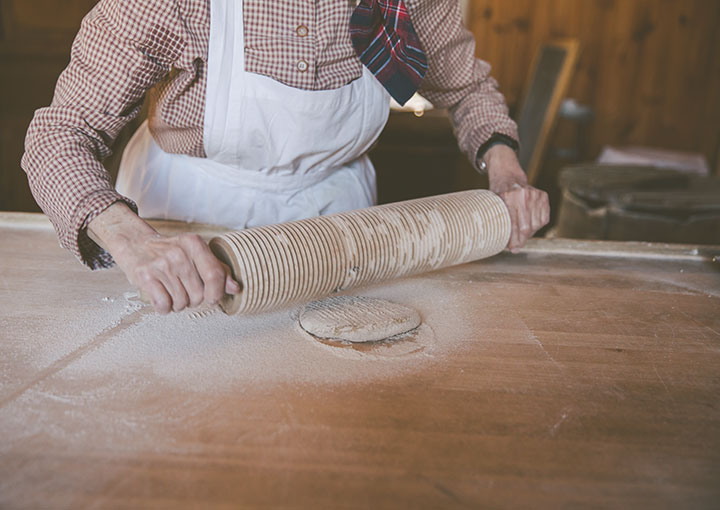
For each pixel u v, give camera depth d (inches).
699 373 35.9
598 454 28.4
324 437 28.5
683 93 162.2
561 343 38.5
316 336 37.7
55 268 45.4
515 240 48.8
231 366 33.9
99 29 37.0
